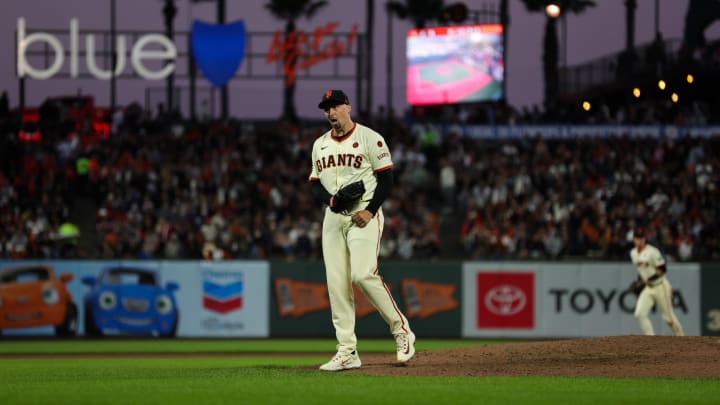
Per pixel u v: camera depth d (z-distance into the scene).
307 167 59.41
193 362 28.80
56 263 45.69
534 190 56.28
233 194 55.59
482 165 60.22
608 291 45.91
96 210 57.22
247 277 46.28
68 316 45.34
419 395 13.53
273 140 63.19
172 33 67.31
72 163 59.56
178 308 45.97
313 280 46.38
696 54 64.81
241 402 12.77
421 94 74.56
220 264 46.22
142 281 45.94
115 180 56.69
